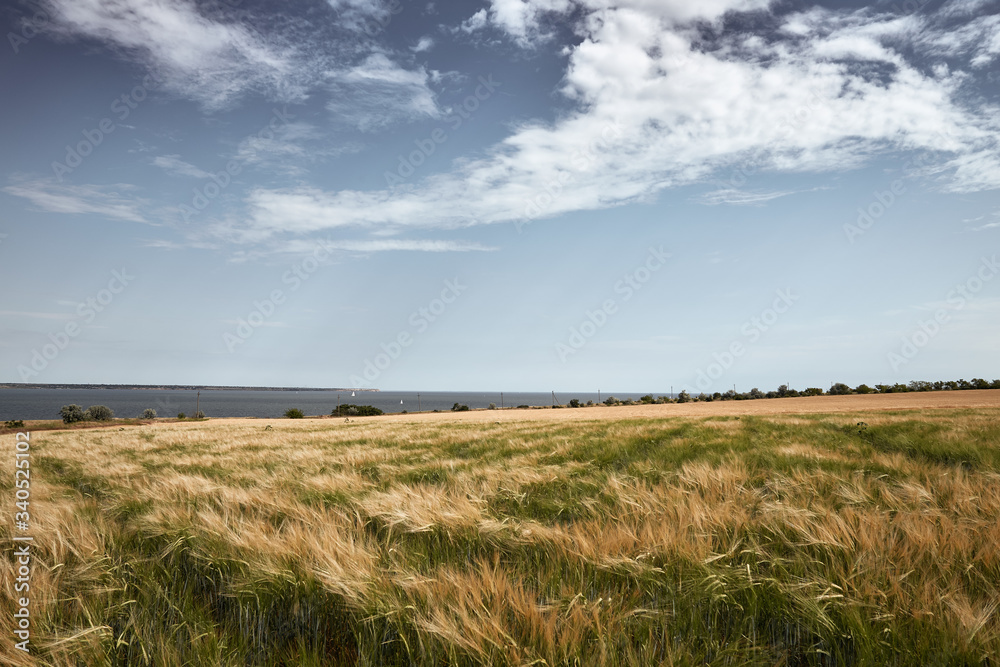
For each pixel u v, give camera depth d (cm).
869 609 259
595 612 254
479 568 321
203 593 347
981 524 379
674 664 231
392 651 263
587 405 11656
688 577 301
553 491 622
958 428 1287
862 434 1286
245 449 1434
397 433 1956
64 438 2183
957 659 222
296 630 290
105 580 336
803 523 373
